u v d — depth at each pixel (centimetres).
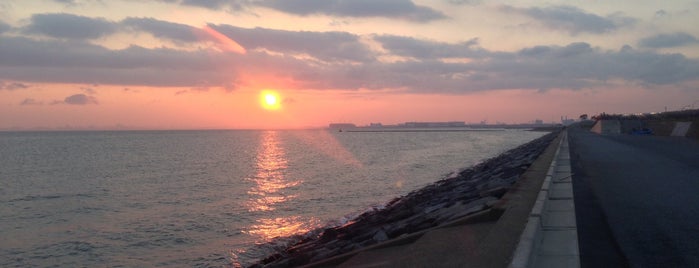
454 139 12562
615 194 1181
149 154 7056
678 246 669
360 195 2694
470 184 2122
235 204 2430
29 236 1838
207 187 3131
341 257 953
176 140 14312
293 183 3269
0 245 1711
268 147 9219
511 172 2027
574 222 803
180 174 4019
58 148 9269
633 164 2069
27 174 4219
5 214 2308
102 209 2392
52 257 1568
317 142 11781
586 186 1337
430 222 1175
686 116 5612
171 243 1689
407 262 678
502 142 10112
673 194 1185
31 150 8500
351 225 1530
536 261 579
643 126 7119
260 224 1952
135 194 2878
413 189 2920
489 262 561
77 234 1852
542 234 711
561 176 1598
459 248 680
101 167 4853
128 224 2005
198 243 1678
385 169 4256
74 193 2989
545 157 2361
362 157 5888
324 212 2188
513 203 923
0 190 3170
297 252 1343
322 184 3194
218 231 1842
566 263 568
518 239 645
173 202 2541
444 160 5325
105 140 14500
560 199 1064
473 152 6769
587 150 3084
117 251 1612
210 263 1455
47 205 2562
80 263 1502
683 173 1703
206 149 8550
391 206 1978
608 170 1811
